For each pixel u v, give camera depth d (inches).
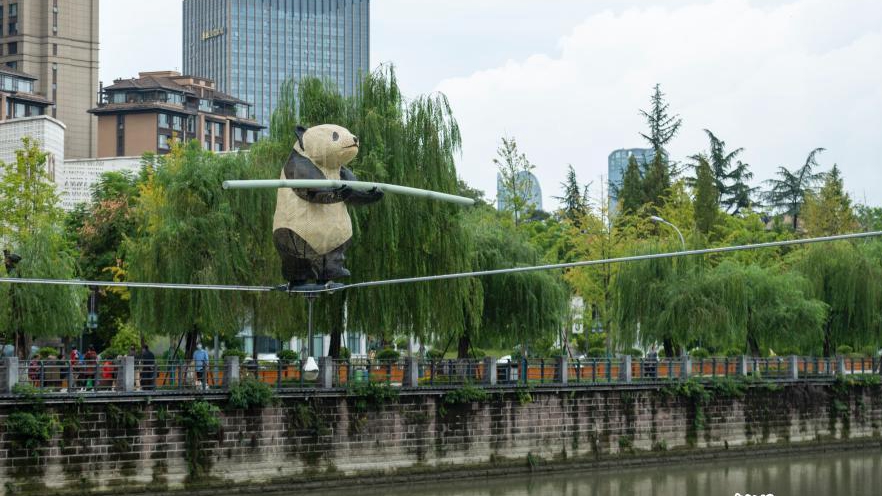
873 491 2025.1
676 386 2282.2
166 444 1663.4
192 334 2048.5
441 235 2026.3
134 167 3865.7
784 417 2493.8
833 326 2736.2
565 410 2127.2
